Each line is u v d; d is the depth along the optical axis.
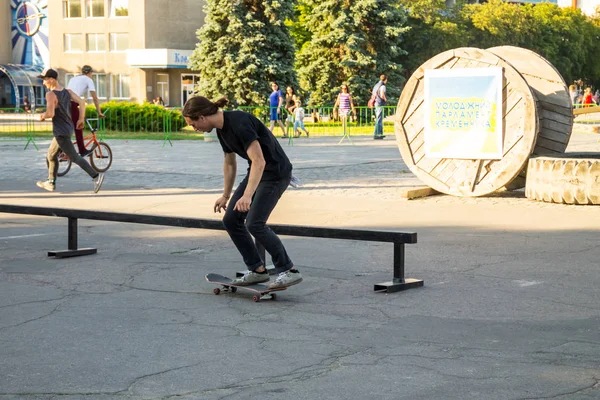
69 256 9.40
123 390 4.90
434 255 9.19
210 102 6.87
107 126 40.38
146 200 14.15
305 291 7.60
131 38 82.31
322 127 39.56
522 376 5.11
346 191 15.27
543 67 14.86
